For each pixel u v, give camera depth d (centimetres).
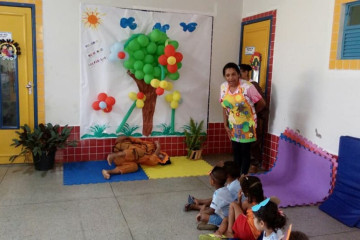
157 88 477
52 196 359
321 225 311
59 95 461
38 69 450
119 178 419
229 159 514
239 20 524
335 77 356
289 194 376
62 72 458
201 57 511
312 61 387
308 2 391
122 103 482
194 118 522
